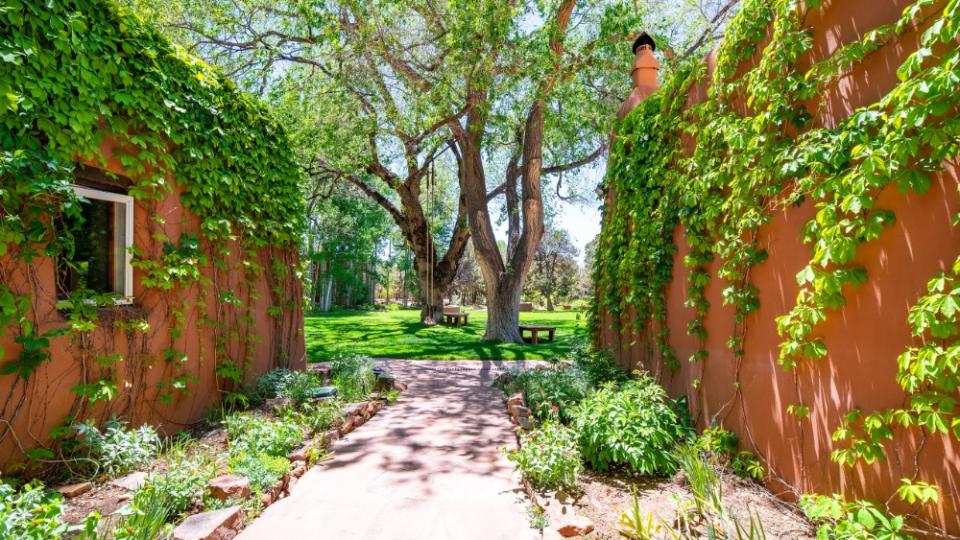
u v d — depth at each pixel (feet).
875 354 7.54
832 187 7.90
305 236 20.81
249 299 16.84
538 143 35.94
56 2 9.64
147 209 12.46
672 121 14.80
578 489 10.12
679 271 14.58
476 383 22.26
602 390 13.24
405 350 32.30
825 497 8.00
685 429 12.60
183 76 13.46
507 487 10.55
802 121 9.12
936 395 6.51
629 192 18.48
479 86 26.55
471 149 37.09
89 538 6.91
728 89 11.44
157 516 7.48
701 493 9.00
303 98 33.45
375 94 30.94
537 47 27.45
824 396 8.52
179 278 13.14
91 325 10.43
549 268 113.60
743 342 11.02
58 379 10.20
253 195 16.96
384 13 33.30
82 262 10.61
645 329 17.06
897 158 6.81
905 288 7.10
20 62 8.73
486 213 37.91
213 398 14.97
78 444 10.23
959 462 6.40
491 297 38.01
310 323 54.49
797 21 9.33
